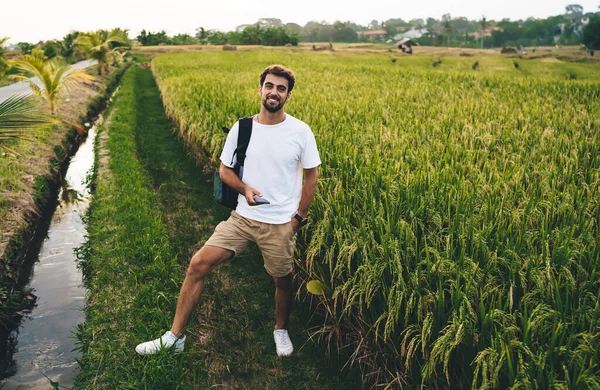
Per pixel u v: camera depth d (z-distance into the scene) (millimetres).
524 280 2562
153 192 6613
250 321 3791
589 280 2588
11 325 3912
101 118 14641
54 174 8055
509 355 2105
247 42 72125
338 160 4691
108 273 4336
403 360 2721
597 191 3859
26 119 4730
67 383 3217
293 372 3230
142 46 65312
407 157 4828
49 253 5312
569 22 144000
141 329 3496
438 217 3242
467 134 5969
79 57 41250
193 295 3057
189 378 3098
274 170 2875
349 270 3033
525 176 4211
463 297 2447
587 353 2129
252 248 4988
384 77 15883
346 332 3305
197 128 7660
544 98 10430
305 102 8984
